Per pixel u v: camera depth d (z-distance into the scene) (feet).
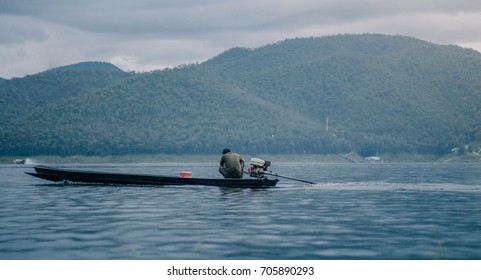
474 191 125.90
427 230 63.41
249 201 96.84
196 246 53.26
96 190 119.34
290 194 112.68
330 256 49.73
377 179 206.59
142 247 52.80
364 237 58.39
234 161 126.52
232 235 59.36
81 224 67.26
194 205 89.51
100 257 48.98
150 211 81.15
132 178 130.41
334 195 111.04
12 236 58.29
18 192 116.78
